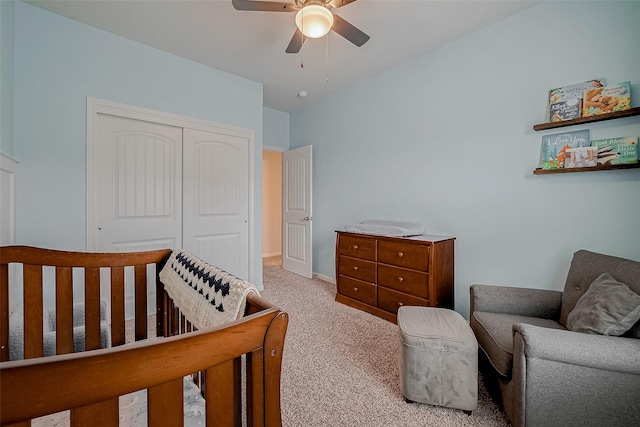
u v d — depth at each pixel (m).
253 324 0.62
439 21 2.19
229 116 3.09
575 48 1.87
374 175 3.22
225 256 3.12
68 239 2.18
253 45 2.52
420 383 1.40
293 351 1.98
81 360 0.43
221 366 0.59
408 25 2.24
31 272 1.22
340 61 2.83
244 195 3.25
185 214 2.83
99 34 2.29
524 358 1.13
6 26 1.84
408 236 2.50
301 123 4.27
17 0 1.96
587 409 1.05
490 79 2.26
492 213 2.28
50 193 2.11
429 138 2.68
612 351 1.02
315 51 2.63
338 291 3.01
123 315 1.38
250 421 0.64
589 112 1.80
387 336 2.21
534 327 1.15
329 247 3.83
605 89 1.75
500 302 1.69
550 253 2.01
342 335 2.22
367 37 1.87
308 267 3.94
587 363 1.04
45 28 2.07
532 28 2.04
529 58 2.06
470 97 2.38
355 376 1.69
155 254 1.46
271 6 1.68
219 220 3.07
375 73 3.11
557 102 1.93
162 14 2.10
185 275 1.19
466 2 1.98
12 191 1.88
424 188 2.74
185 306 1.06
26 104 2.01
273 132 4.33
